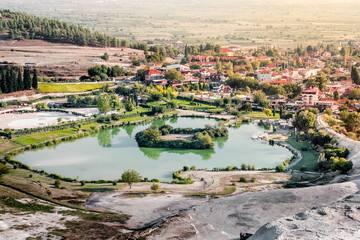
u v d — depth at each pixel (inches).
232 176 6638.8
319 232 2770.7
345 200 3831.2
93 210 4473.4
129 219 4173.2
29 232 3629.4
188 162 7824.8
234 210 4082.2
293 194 4480.8
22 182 5310.0
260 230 2967.5
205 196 5147.6
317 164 7234.3
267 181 6343.5
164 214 4335.6
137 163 7716.5
